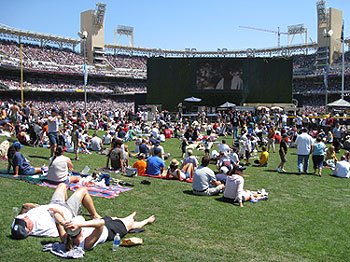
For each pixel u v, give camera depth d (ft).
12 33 247.50
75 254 18.13
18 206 24.85
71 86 239.91
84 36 137.49
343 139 75.46
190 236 22.49
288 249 21.71
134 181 37.01
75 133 49.03
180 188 35.35
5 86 195.42
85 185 32.17
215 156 54.54
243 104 137.49
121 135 72.79
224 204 30.55
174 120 131.13
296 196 35.45
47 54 256.11
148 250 19.70
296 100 162.09
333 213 29.99
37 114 89.56
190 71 136.77
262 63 137.69
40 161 42.88
